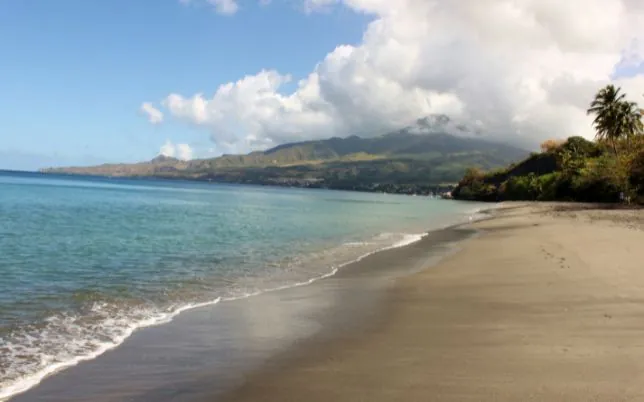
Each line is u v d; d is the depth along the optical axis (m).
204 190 192.38
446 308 11.43
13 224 34.66
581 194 103.94
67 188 122.31
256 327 9.99
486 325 9.66
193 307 11.87
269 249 24.69
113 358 8.06
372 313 11.15
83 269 17.55
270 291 13.96
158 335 9.43
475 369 7.03
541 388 6.18
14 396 6.55
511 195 148.25
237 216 54.00
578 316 10.05
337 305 12.06
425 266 18.73
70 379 7.15
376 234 34.66
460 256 21.30
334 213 68.75
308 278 16.34
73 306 11.66
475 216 65.62
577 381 6.37
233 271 17.73
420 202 155.12
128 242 26.61
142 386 6.88
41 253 21.41
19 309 11.20
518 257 19.73
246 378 7.09
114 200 80.12
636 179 85.50
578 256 18.67
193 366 7.66
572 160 123.62
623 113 93.12
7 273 16.14
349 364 7.57
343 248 25.39
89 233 30.77
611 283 13.26
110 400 6.43
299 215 60.25
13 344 8.69
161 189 165.88
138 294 13.32
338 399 6.20
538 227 35.72
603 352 7.58
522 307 11.12
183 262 19.86
